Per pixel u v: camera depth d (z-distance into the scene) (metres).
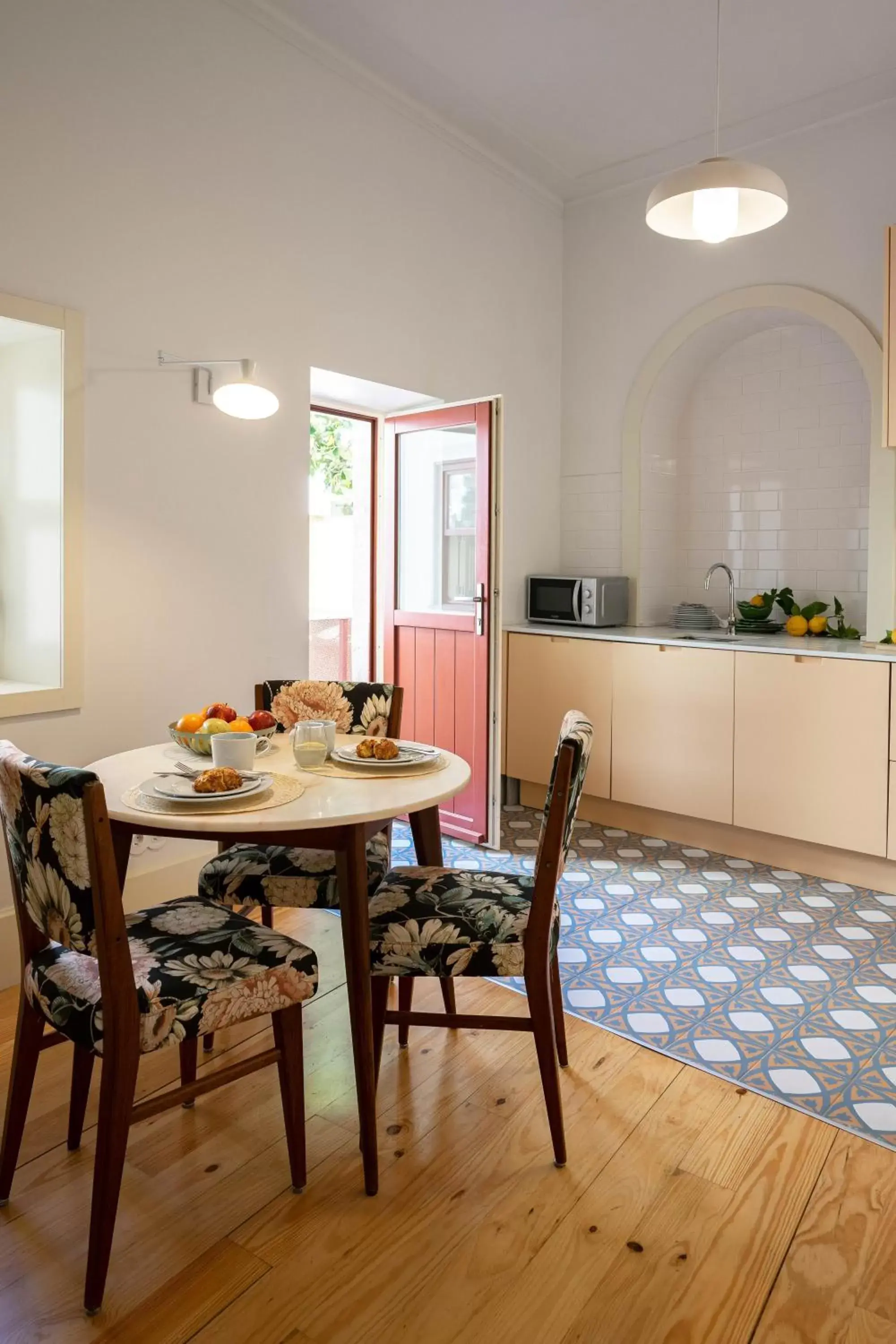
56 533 2.75
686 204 2.77
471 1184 1.76
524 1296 1.49
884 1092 2.09
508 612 4.59
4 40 2.51
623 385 4.60
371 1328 1.42
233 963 1.63
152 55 2.88
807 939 2.95
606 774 4.14
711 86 3.66
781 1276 1.53
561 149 4.20
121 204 2.82
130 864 2.97
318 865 2.24
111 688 2.88
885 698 3.25
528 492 4.68
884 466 3.79
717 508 4.68
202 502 3.11
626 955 2.83
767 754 3.58
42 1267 1.54
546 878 1.77
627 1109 2.02
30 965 1.68
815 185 3.94
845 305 3.88
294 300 3.39
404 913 1.88
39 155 2.60
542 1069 1.80
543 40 3.37
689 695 3.81
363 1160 1.72
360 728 2.74
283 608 3.41
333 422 8.30
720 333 4.39
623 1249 1.59
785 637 4.10
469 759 3.99
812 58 3.46
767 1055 2.25
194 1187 1.75
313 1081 2.13
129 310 2.86
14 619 2.89
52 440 2.73
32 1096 2.06
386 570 4.31
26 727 2.68
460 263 4.15
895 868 3.35
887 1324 1.44
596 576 4.77
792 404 4.36
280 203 3.32
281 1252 1.58
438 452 4.05
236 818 1.66
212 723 2.19
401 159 3.81
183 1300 1.48
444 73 3.59
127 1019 1.45
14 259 2.56
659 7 3.16
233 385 2.70
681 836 3.98
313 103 3.42
